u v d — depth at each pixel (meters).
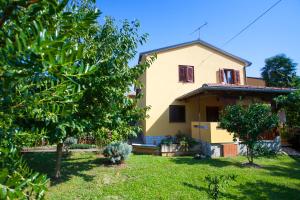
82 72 0.94
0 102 1.02
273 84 30.72
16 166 1.18
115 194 6.24
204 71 16.77
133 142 15.89
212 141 12.20
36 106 1.19
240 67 17.64
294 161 11.01
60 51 0.78
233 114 10.11
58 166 7.46
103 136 6.88
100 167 9.03
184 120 16.02
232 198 6.13
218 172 8.55
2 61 0.76
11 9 0.81
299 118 8.09
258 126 9.75
